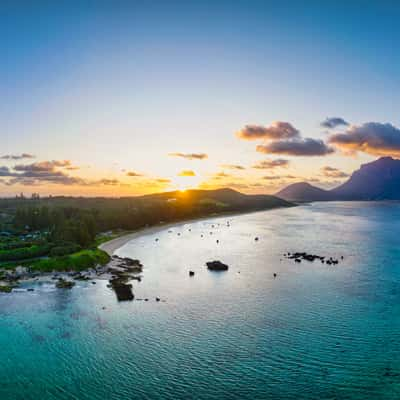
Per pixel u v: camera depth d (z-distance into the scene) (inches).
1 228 7819.9
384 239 7583.7
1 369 2316.7
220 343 2630.4
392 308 3272.6
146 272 4687.5
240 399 2014.0
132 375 2246.6
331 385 2122.3
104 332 2819.9
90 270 4714.6
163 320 3046.3
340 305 3363.7
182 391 2091.5
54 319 3070.9
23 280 4220.0
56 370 2303.2
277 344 2605.8
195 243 7293.3
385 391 2060.8
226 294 3720.5
